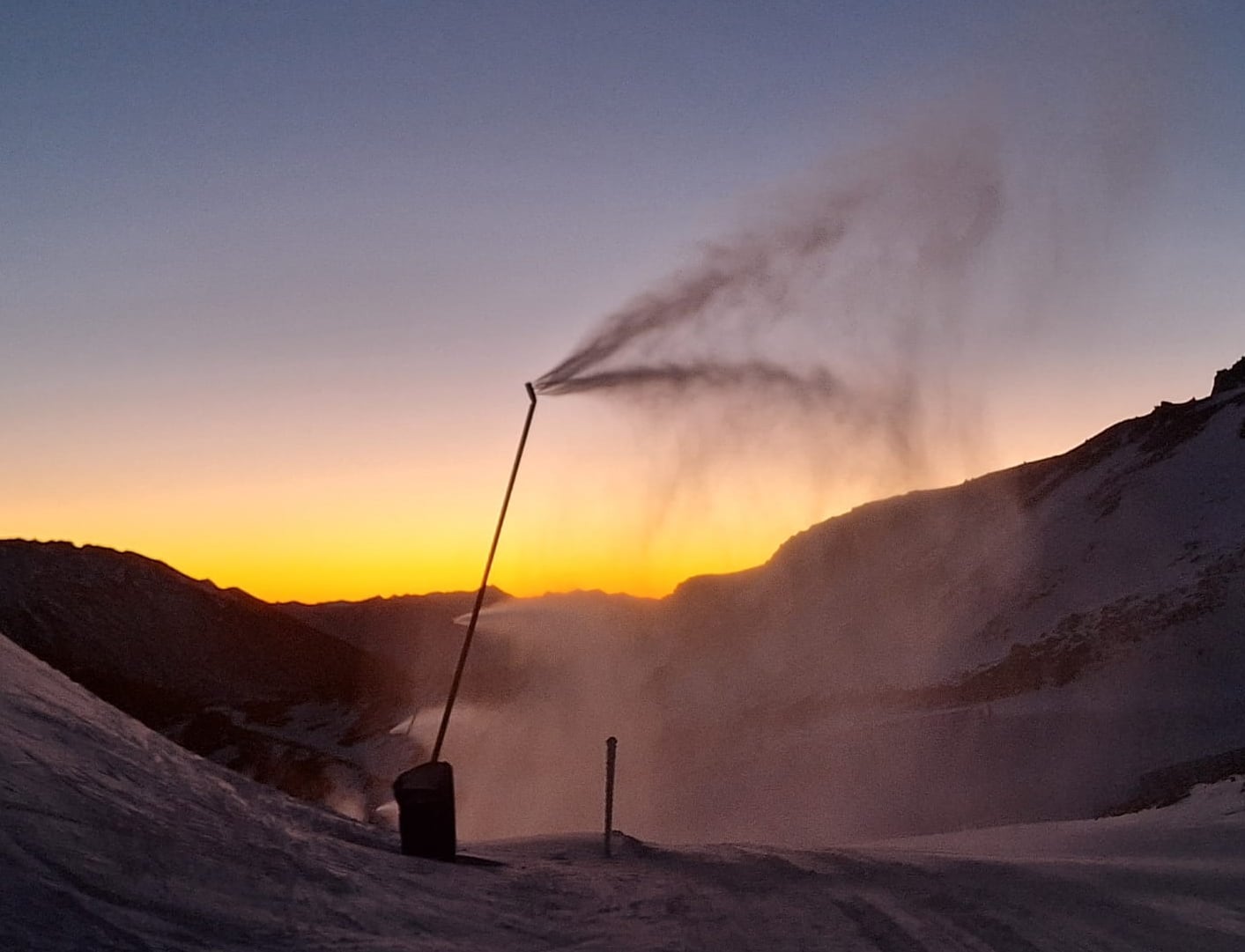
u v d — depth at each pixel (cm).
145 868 750
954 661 9138
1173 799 2598
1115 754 5138
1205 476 11238
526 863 1304
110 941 635
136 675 10100
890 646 10138
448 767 1229
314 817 1189
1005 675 7600
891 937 948
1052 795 4691
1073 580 10088
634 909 1027
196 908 720
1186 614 7419
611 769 1506
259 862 855
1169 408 14112
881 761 5778
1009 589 10488
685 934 926
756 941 920
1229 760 4109
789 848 1642
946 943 928
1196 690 6175
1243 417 12144
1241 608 7169
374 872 966
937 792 5072
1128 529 10650
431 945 772
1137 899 1135
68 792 822
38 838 725
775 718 8156
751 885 1196
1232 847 1575
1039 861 1412
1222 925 1023
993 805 4681
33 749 878
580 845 1562
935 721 6488
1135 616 7731
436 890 973
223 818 938
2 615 10538
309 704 8881
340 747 6506
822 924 993
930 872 1291
